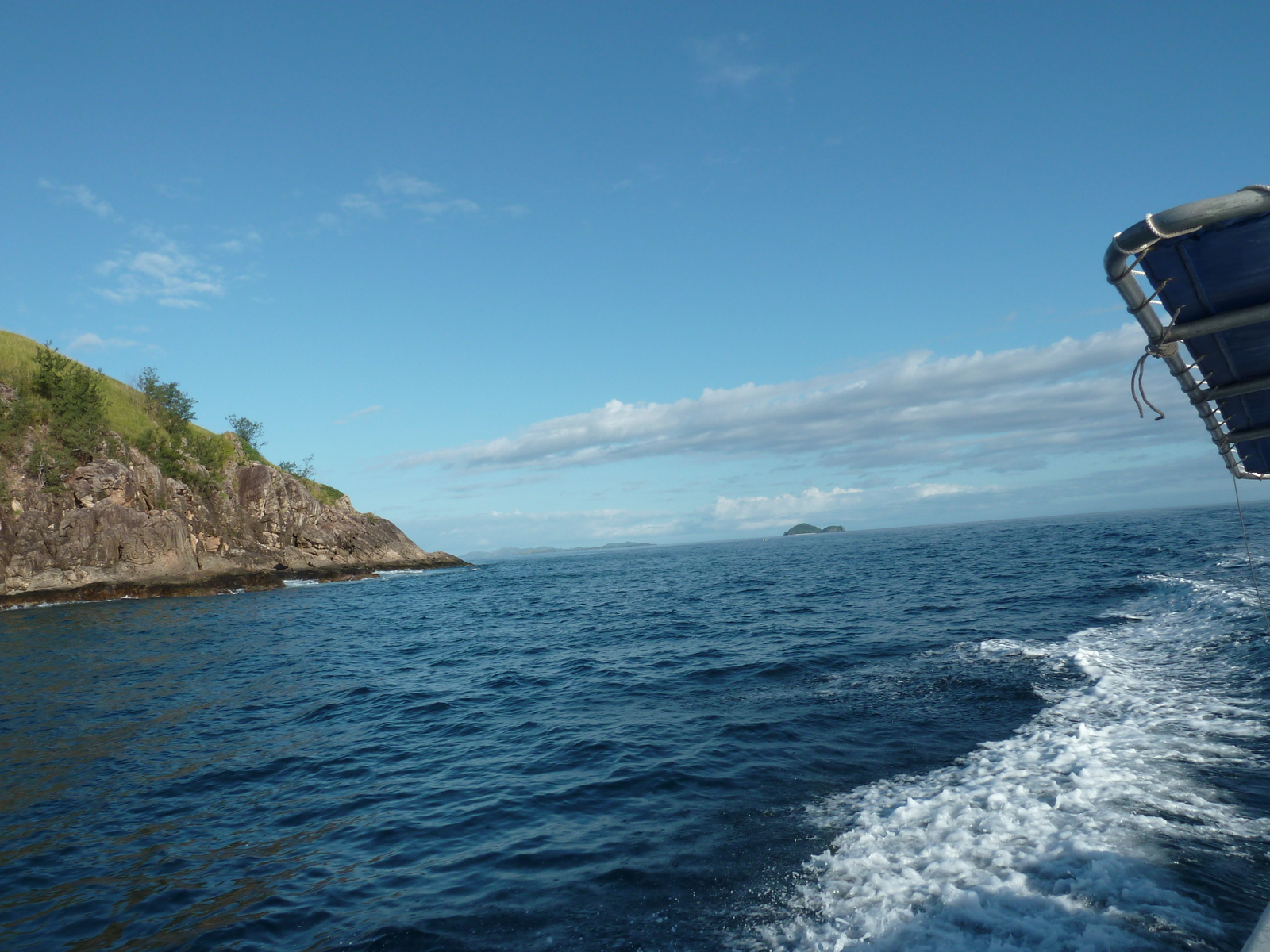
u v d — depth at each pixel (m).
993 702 10.53
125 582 52.12
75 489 52.91
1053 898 4.97
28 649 25.94
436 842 7.45
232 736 12.49
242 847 7.67
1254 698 9.48
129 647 25.80
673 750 9.77
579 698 13.84
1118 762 7.55
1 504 49.09
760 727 10.45
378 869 6.90
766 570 53.25
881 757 8.61
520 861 6.75
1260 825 5.87
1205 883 5.00
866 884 5.51
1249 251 3.52
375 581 72.69
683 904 5.56
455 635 26.20
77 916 6.27
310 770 10.34
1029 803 6.67
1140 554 34.00
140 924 6.07
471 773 9.71
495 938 5.37
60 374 58.34
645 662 17.06
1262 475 5.43
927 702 10.89
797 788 7.88
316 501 80.00
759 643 18.23
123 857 7.55
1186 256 3.63
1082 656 12.83
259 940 5.68
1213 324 3.88
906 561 46.75
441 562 100.44
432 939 5.44
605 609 32.66
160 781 10.12
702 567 69.69
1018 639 15.08
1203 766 7.24
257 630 30.39
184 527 58.56
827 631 19.06
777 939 4.92
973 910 4.92
